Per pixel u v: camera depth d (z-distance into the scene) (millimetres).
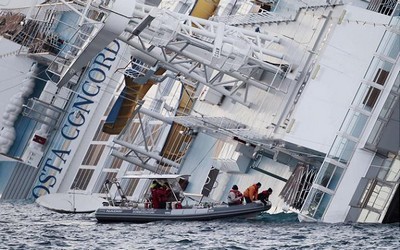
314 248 129000
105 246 129125
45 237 137625
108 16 150375
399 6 161125
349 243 133250
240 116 187625
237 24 197750
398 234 142000
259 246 129625
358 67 164750
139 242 132750
